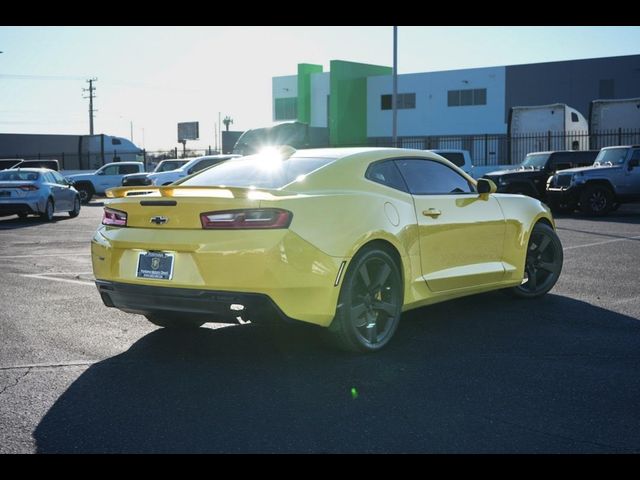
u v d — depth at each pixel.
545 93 47.06
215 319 4.98
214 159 24.83
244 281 4.64
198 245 4.71
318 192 5.11
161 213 4.92
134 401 4.27
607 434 3.73
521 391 4.41
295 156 5.71
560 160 21.47
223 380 4.66
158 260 4.89
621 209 21.91
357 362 5.05
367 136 54.88
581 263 9.72
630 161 18.91
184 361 5.11
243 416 4.01
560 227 15.42
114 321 6.41
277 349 5.40
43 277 8.99
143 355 5.27
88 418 4.00
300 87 56.88
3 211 18.92
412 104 52.19
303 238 4.77
